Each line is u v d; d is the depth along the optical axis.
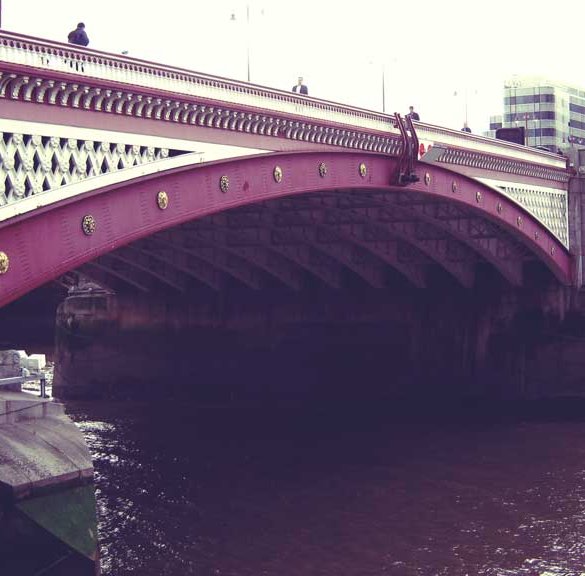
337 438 56.16
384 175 49.41
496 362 67.38
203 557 36.25
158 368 72.88
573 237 68.25
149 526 39.69
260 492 44.78
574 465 49.50
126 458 51.28
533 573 34.97
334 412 64.62
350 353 69.12
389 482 46.41
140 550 36.84
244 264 68.38
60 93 30.73
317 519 40.84
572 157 69.12
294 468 49.09
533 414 63.25
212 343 71.69
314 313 69.75
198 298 72.06
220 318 71.56
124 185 33.25
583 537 38.72
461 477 47.31
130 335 73.94
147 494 44.28
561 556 36.62
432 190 52.84
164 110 35.06
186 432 58.38
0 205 28.86
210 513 41.53
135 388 73.44
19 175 29.59
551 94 158.62
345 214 57.41
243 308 71.06
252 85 39.47
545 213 65.69
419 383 68.06
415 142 49.81
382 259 64.62
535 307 67.44
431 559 36.31
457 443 54.47
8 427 32.28
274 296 70.44
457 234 60.41
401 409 65.50
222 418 63.22
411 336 68.12
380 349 68.62
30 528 29.97
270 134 41.00
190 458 51.34
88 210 32.09
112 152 33.16
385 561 36.09
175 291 72.69
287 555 36.59
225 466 49.56
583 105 170.88
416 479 46.97
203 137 37.31
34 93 29.92
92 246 32.22
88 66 31.72
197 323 72.06
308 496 44.12
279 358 70.19
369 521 40.69
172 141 35.75
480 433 57.16
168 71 35.09
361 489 45.25
